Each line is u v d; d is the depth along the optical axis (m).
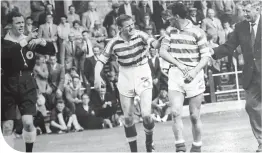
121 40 7.16
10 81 7.64
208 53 7.04
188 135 9.69
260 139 7.91
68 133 11.20
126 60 7.17
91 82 12.45
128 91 7.24
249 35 7.99
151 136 7.33
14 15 7.62
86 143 9.54
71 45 12.70
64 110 11.57
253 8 8.01
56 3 13.65
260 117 7.98
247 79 8.00
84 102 11.73
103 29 13.39
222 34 13.42
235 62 13.05
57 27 12.91
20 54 7.58
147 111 7.08
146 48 7.27
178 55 7.05
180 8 7.05
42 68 11.65
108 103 11.88
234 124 10.34
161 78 11.87
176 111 7.01
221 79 13.49
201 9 13.85
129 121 7.41
